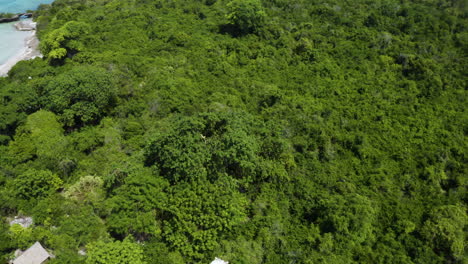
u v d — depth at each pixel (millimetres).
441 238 27062
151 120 39156
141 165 29875
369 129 38656
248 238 27656
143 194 27172
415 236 28359
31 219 29219
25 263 25062
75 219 27891
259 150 32781
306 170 33844
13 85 41781
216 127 32375
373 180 32625
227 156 29219
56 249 25969
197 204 26812
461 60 48156
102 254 23656
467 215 29547
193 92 42875
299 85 45344
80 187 30078
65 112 38281
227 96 41625
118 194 27734
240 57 50875
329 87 44812
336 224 27984
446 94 43375
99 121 40812
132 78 45719
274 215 29547
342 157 35875
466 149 35906
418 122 39188
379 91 44062
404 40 53469
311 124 37906
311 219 30375
